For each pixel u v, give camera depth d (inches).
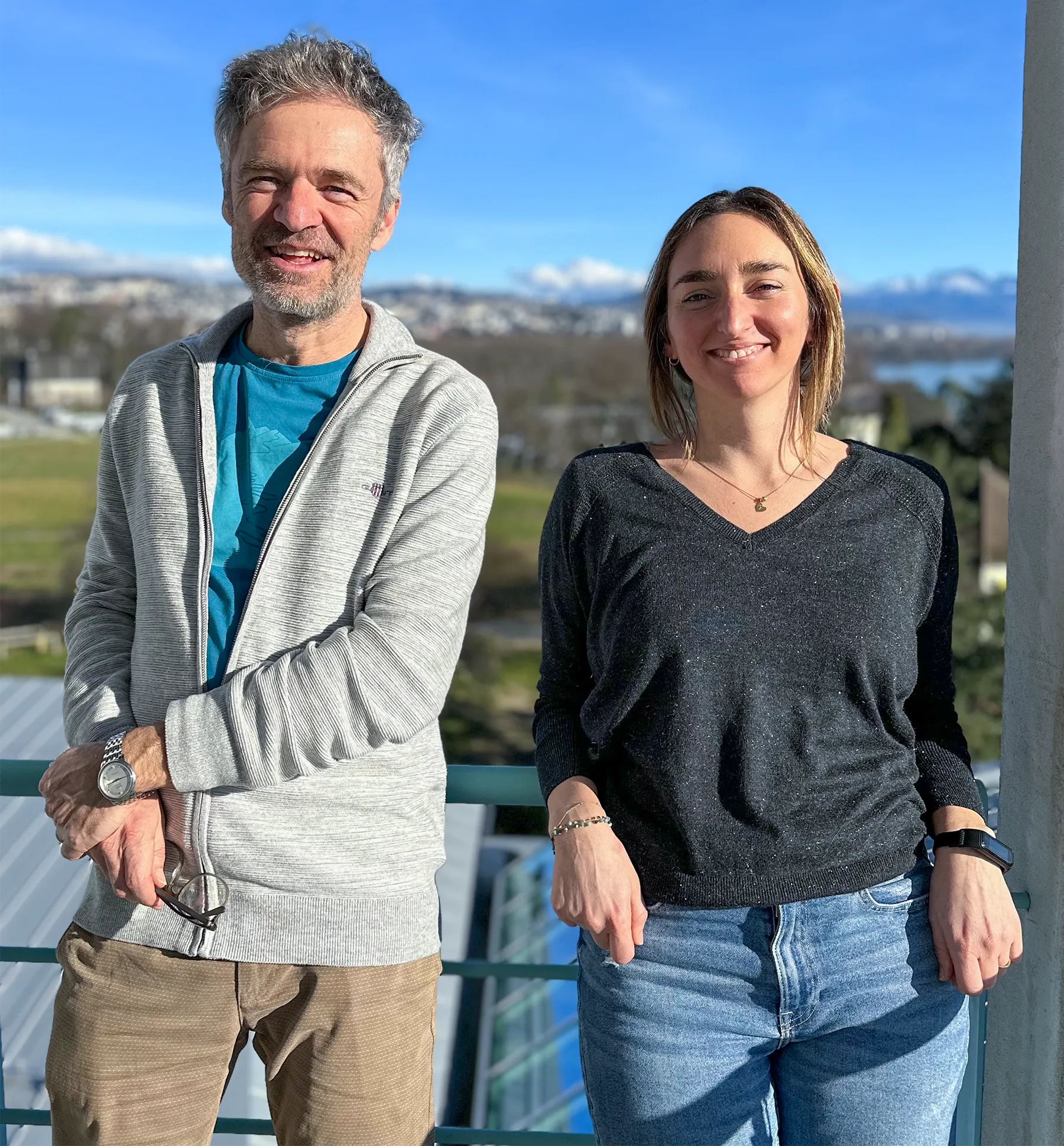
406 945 48.1
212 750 43.7
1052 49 48.0
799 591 44.2
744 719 43.6
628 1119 45.1
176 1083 48.4
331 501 47.9
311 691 43.9
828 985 43.9
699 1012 44.5
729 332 45.3
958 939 43.9
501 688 1008.2
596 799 46.6
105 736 47.1
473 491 48.8
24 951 53.9
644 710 45.1
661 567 44.9
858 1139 44.4
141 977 47.5
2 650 1170.6
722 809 43.9
